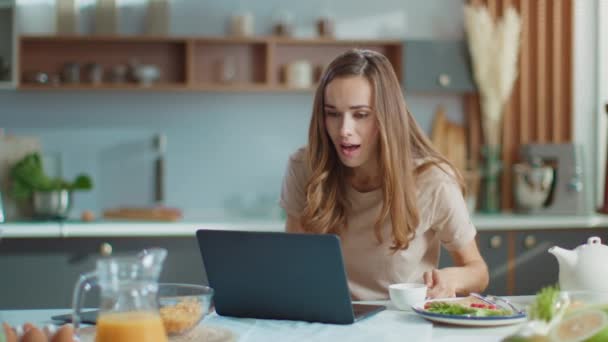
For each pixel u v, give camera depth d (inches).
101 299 59.5
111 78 191.3
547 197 188.5
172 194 196.2
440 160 99.0
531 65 200.4
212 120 197.5
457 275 90.8
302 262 75.5
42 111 192.9
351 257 99.0
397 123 92.5
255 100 198.2
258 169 198.4
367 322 76.4
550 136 200.8
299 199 103.7
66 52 192.7
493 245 171.5
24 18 192.2
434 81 192.5
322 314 76.2
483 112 196.2
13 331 62.9
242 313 79.8
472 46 190.7
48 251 162.2
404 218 93.7
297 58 197.9
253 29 197.8
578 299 61.4
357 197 97.3
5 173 175.6
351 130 90.3
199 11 196.9
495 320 72.9
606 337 58.9
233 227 173.3
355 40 192.7
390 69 93.4
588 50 202.1
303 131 199.3
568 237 174.6
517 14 198.8
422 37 201.9
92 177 194.2
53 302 162.4
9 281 161.2
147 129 195.5
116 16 191.8
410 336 69.7
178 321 68.3
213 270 79.8
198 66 196.1
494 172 195.9
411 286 85.2
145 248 164.7
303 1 199.5
